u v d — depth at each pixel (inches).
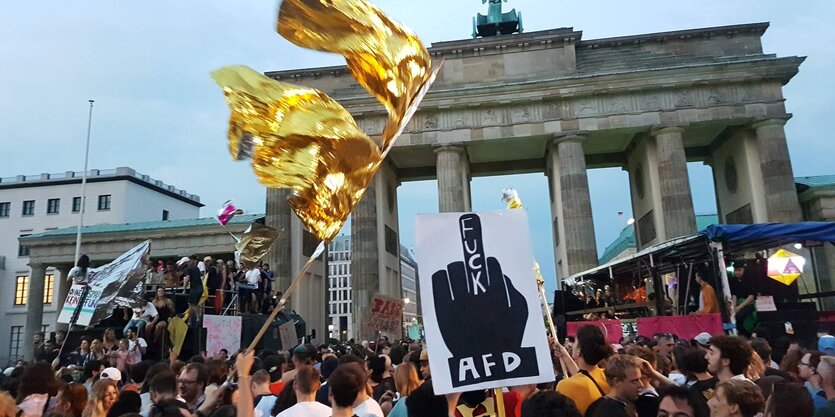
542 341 210.7
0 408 227.5
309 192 179.3
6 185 3624.5
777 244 848.3
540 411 181.0
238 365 202.7
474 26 2817.4
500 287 214.4
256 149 169.9
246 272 1154.0
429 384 223.1
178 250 2532.0
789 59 2122.3
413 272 7386.8
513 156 2620.6
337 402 245.0
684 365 323.9
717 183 2576.3
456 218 220.1
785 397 210.8
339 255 6732.3
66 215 3540.8
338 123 173.3
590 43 2332.7
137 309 897.5
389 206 2581.2
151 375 351.6
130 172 3666.3
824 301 1652.3
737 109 2154.3
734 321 719.7
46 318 3270.2
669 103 2193.7
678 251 984.3
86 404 319.9
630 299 1301.7
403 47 183.5
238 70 169.0
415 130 2303.2
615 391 239.8
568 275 2139.5
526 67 2315.5
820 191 2137.1
